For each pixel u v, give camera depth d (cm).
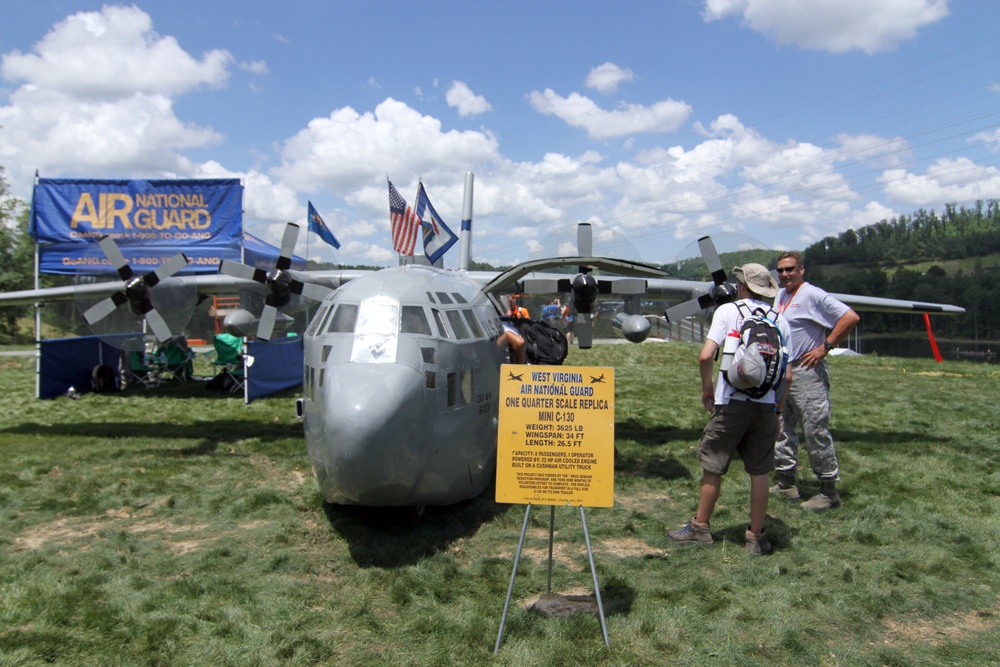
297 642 381
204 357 2092
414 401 494
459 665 360
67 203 1480
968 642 384
